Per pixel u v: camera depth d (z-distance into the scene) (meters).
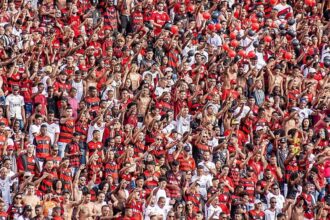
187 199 77.06
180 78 85.19
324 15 97.25
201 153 79.69
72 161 76.94
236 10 93.19
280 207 79.31
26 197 72.19
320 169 82.50
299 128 85.50
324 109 88.19
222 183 78.19
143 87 81.94
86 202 73.62
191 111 83.56
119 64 83.81
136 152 78.69
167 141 79.50
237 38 91.00
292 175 81.94
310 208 80.44
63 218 72.56
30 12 86.50
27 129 78.12
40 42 83.38
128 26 89.69
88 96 80.50
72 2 87.38
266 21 93.69
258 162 81.44
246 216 78.00
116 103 81.31
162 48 86.94
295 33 93.62
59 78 80.50
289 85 88.69
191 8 91.12
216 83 85.69
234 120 83.50
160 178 76.25
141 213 75.25
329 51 93.94
